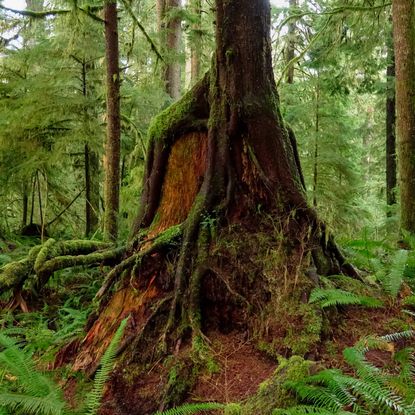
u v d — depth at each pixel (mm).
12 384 3080
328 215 9938
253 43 3510
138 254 3625
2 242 7816
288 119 10984
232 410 2365
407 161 6570
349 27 8492
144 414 2762
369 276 3895
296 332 2887
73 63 8680
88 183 9180
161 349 3102
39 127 8211
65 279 6055
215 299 3281
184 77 17000
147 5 13719
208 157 3648
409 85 6543
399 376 2375
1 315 4734
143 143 8570
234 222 3510
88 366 3285
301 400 2299
